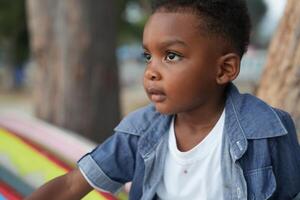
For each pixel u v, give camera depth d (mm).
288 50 2480
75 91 4992
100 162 1496
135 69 19734
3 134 3295
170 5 1336
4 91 16094
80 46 4926
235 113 1401
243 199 1348
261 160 1360
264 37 27875
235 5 1382
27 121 3818
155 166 1447
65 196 1517
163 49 1330
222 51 1350
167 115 1462
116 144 1510
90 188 1529
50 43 5031
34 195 1502
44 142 3287
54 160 2840
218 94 1410
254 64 13117
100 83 5023
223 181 1368
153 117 1492
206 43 1323
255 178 1357
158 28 1326
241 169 1356
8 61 16422
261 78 2664
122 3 13023
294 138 1451
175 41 1309
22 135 3369
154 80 1350
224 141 1389
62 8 4922
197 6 1317
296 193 1438
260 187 1350
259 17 28375
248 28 1438
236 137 1374
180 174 1409
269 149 1370
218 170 1379
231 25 1354
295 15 2457
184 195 1401
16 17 14305
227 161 1372
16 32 15055
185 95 1337
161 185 1446
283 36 2523
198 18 1313
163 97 1354
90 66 4973
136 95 14523
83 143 3336
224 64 1363
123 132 1508
